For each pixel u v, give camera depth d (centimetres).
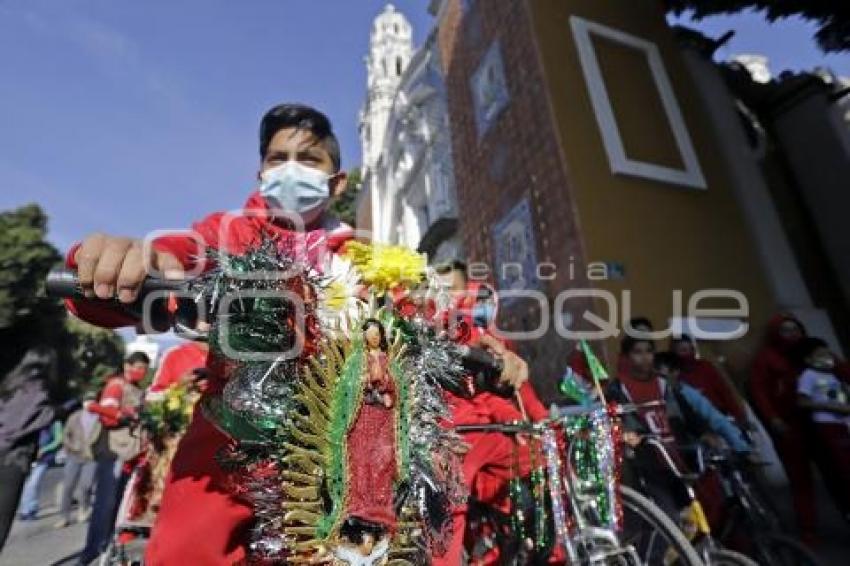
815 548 450
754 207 1020
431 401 161
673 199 931
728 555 293
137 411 460
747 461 398
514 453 272
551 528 267
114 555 359
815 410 497
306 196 177
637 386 412
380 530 143
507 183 1039
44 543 641
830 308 1123
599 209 862
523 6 1011
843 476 475
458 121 1256
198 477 140
